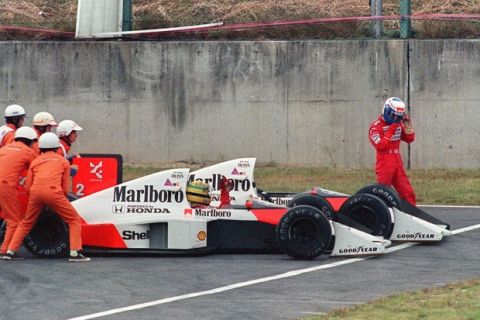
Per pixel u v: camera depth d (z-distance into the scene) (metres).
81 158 54.38
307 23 88.88
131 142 86.12
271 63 84.12
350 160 83.62
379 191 53.06
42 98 86.44
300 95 83.94
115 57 85.75
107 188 53.25
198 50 84.94
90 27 87.69
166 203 49.91
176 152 85.75
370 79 83.00
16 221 49.59
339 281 42.69
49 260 48.78
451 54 81.94
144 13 95.00
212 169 52.53
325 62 83.50
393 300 37.78
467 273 44.31
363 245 48.38
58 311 37.41
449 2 95.56
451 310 35.69
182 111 85.44
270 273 44.72
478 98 81.88
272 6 94.00
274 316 36.09
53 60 86.25
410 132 57.66
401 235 52.28
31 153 50.06
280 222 47.88
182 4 96.94
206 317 36.12
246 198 52.28
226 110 84.94
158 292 40.84
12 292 41.06
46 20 96.06
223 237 50.09
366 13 91.31
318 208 50.88
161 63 85.44
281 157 84.50
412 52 82.38
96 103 86.12
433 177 79.25
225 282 42.78
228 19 92.50
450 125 82.31
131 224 49.38
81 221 49.53
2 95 86.69
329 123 83.75
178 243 49.19
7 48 86.44
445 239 53.84
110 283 42.84
